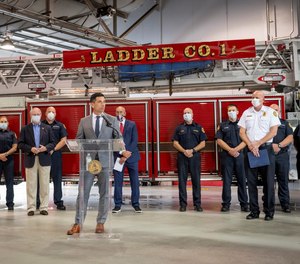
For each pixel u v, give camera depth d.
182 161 6.73
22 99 8.23
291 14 12.91
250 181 5.77
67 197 9.66
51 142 6.59
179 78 10.09
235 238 4.49
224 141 6.67
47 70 10.38
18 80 10.13
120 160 6.41
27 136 6.48
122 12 13.53
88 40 13.38
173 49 8.52
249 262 3.48
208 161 7.44
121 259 3.63
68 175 7.65
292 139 6.27
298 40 8.97
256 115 5.62
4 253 3.90
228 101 7.48
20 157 7.78
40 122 6.68
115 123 4.95
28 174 6.45
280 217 5.92
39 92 9.65
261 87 10.28
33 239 4.54
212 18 14.05
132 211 6.81
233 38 13.72
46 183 6.49
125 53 8.60
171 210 6.90
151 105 7.64
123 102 7.68
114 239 4.47
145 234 4.77
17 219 5.98
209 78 9.89
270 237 4.53
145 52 8.57
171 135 7.54
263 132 5.55
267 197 5.66
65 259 3.66
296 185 10.81
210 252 3.86
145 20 15.05
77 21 12.22
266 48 9.12
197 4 14.26
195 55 8.49
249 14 13.51
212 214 6.34
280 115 7.45
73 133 7.76
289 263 3.45
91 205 7.70
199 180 6.71
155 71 9.48
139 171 7.57
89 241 4.40
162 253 3.84
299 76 8.97
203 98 7.52
